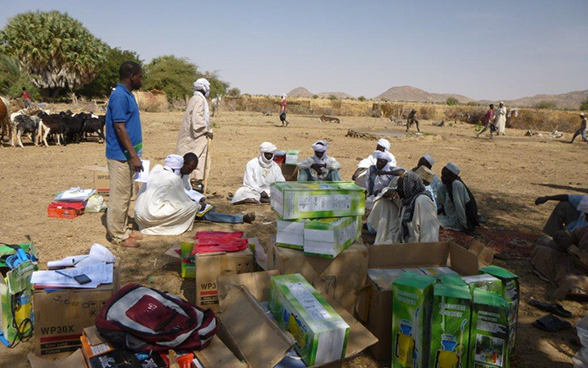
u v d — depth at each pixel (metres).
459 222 7.44
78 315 3.60
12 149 14.91
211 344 3.23
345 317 3.57
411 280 3.52
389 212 5.85
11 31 43.75
